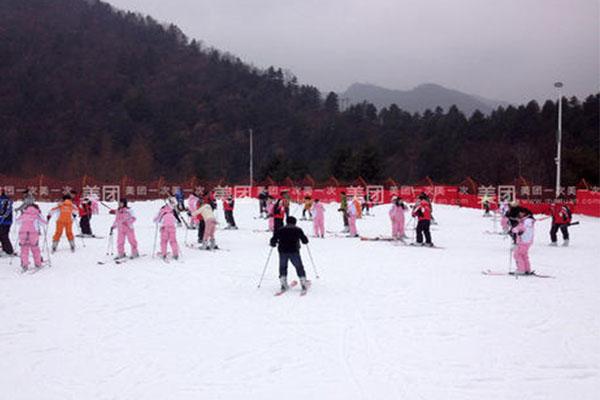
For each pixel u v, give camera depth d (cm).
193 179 5138
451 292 998
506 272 1218
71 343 691
